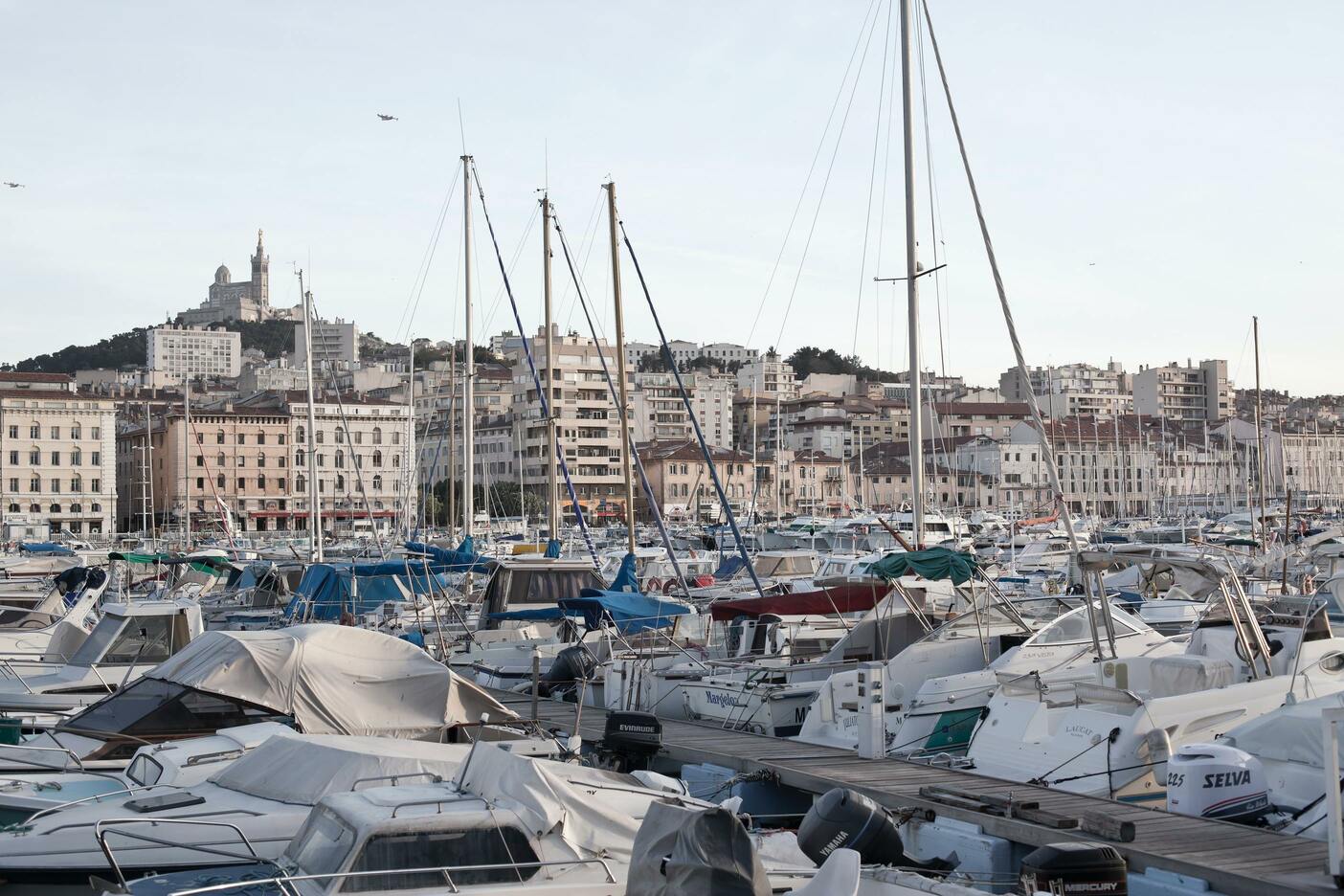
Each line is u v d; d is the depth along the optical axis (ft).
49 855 36.50
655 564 150.41
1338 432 543.39
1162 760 47.03
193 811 38.01
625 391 113.60
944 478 495.82
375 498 458.91
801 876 34.83
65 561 136.36
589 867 33.19
